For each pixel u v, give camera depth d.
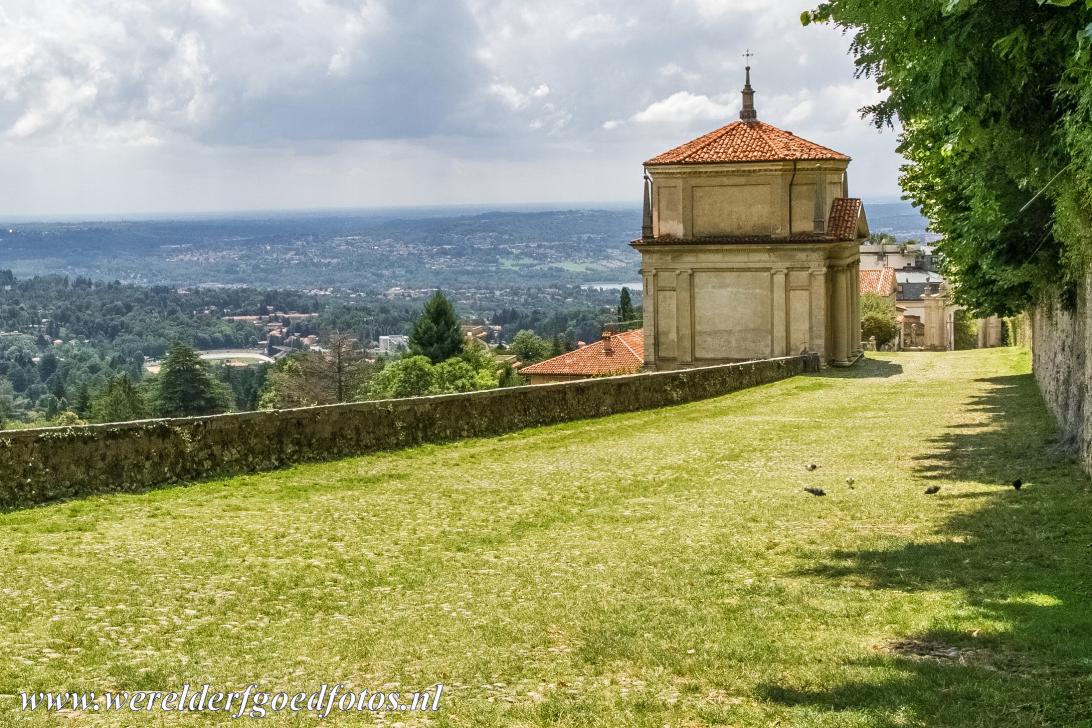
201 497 19.31
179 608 12.12
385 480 21.98
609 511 18.62
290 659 10.36
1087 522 15.32
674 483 21.59
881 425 31.38
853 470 22.52
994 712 8.50
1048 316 33.09
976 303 39.47
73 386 194.38
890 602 11.90
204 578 13.53
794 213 57.81
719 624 11.34
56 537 15.71
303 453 23.31
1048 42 13.57
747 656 10.20
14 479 17.84
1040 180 16.69
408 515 18.22
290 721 8.74
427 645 10.80
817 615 11.53
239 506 18.66
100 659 10.27
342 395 120.00
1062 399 25.91
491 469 23.70
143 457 19.88
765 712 8.83
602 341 86.88
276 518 17.73
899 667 9.70
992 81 14.28
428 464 24.12
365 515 18.17
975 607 11.45
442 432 27.59
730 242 57.59
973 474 20.73
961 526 15.80
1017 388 41.31
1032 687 8.98
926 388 43.94
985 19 13.59
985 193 18.33
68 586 12.87
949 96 14.68
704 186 58.59
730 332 58.38
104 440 19.23
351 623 11.70
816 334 56.97
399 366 114.62
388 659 10.35
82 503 18.23
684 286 58.69
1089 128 13.25
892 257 155.25
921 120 22.06
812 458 24.80
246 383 177.88
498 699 9.27
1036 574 12.68
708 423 33.06
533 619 11.68
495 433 29.48
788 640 10.70
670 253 58.75
